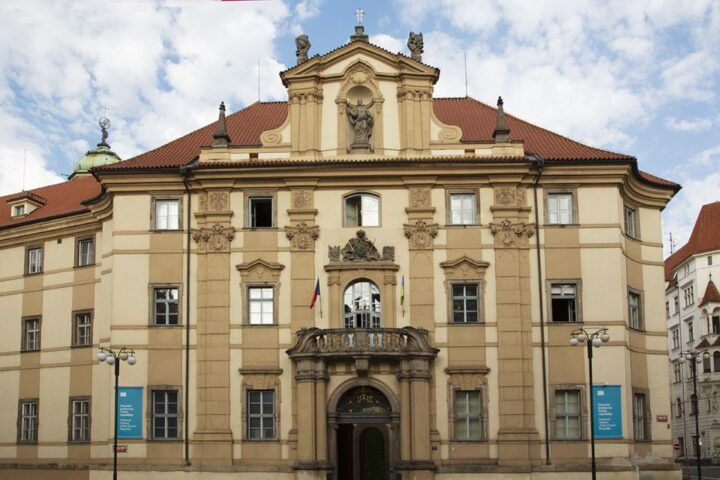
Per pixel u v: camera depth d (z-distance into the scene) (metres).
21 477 58.50
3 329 61.47
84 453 56.22
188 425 49.81
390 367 48.97
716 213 118.38
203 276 51.34
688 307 118.81
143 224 52.25
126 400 50.38
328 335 48.69
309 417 48.00
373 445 65.94
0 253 62.78
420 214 51.19
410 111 52.25
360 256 50.72
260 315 50.94
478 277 50.56
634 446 50.34
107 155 87.31
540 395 49.47
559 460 48.81
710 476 73.69
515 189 51.38
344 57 52.94
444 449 48.88
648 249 54.91
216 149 52.34
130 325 51.22
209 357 50.38
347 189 51.72
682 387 120.06
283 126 52.69
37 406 58.94
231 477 48.91
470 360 49.75
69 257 59.56
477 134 55.19
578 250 51.06
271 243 51.38
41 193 68.62
